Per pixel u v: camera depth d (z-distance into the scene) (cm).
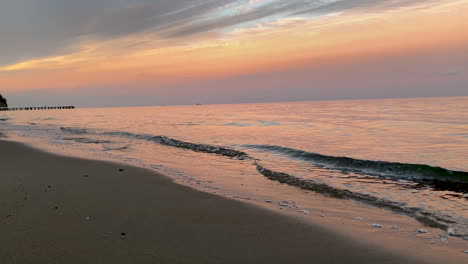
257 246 400
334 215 534
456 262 358
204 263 350
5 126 3138
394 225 485
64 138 1894
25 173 841
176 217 507
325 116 3881
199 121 3466
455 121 2575
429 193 675
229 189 713
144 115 5659
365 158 1121
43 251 368
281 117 3906
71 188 679
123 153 1281
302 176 845
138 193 653
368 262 361
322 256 374
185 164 1035
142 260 353
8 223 459
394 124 2470
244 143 1549
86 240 404
